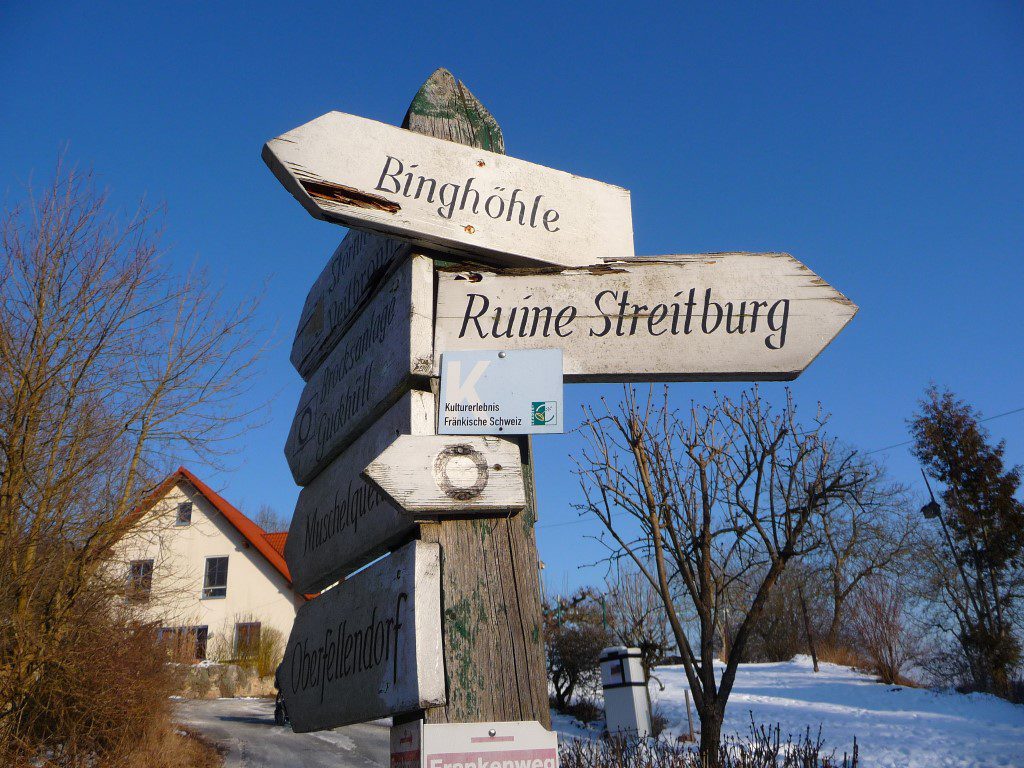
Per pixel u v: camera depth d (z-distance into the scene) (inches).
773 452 301.1
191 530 1138.0
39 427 396.2
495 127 95.7
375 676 74.8
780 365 83.2
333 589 90.8
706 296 85.4
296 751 583.5
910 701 681.0
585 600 754.8
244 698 997.8
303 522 105.3
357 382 93.0
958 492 1015.0
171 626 508.1
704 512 293.6
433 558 72.9
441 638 70.4
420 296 83.1
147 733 458.6
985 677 834.2
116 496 411.5
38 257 396.8
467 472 75.8
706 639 278.7
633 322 84.2
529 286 85.0
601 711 677.3
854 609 967.6
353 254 104.1
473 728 68.2
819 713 617.9
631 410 309.4
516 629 73.0
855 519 956.0
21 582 377.1
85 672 401.1
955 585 987.3
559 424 79.0
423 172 84.7
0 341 386.3
